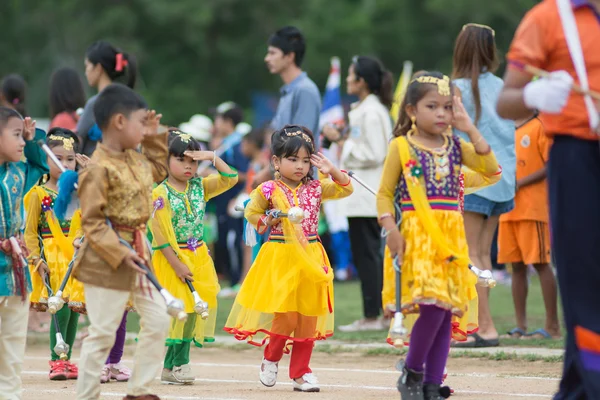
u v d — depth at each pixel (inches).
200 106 3029.0
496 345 748.0
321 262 612.7
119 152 495.5
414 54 3048.7
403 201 519.5
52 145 663.8
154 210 619.8
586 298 429.7
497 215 746.2
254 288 610.2
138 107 491.8
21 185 534.6
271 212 604.4
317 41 2906.0
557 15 437.1
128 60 805.2
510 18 2667.3
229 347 820.6
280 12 3122.5
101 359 492.1
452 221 513.7
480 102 726.5
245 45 3110.2
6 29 3034.0
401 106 531.5
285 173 610.9
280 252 604.1
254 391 600.1
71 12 3002.0
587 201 429.1
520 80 444.1
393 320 518.6
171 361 636.1
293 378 602.2
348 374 678.5
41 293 673.6
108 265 486.0
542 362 699.4
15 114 520.7
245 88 3166.8
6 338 527.2
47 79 2984.7
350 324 903.1
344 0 3093.0
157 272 627.2
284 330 599.8
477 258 737.6
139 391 495.8
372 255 861.2
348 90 878.4
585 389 425.4
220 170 642.8
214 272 653.9
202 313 544.4
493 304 1005.8
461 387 606.5
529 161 775.7
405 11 3034.0
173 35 3132.4
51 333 666.8
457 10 2736.2
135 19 3019.2
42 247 669.3
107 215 490.0
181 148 631.2
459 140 527.8
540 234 778.2
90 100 759.1
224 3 3036.4
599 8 436.5
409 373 513.3
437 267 506.3
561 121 433.4
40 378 674.8
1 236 523.2
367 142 845.8
